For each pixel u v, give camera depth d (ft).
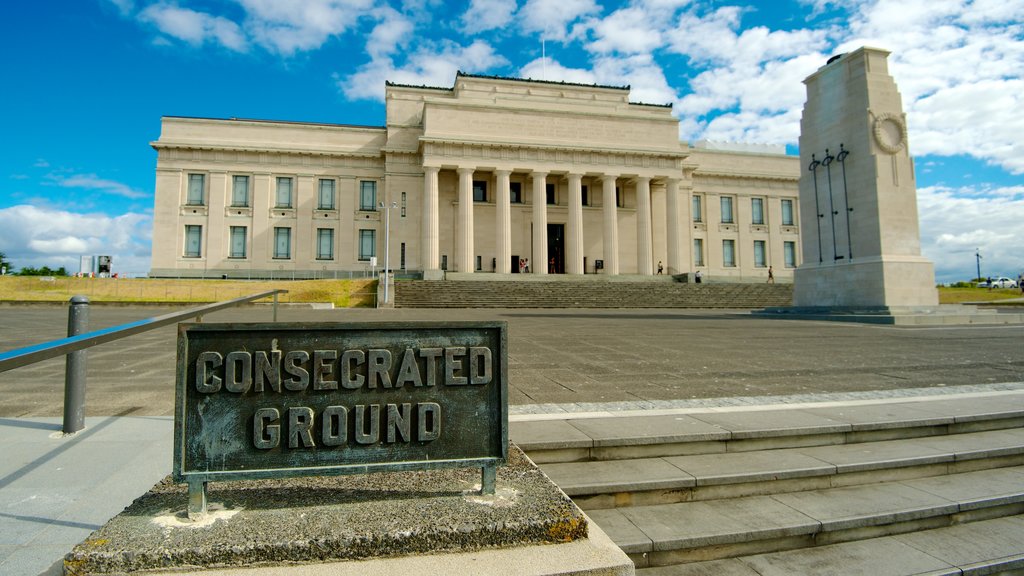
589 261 174.50
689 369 31.68
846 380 28.02
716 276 189.57
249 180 161.68
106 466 14.84
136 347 41.70
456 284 122.21
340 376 10.65
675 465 15.90
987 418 19.90
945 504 14.71
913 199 73.46
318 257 162.61
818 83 81.61
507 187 156.04
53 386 25.85
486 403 11.35
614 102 177.68
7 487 13.41
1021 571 13.03
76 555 8.87
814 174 81.87
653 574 12.25
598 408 21.26
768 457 16.72
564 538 10.25
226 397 10.26
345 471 10.37
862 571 12.53
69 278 118.83
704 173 191.31
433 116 154.20
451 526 9.89
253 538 9.37
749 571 12.48
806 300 82.33
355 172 166.91
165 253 154.10
